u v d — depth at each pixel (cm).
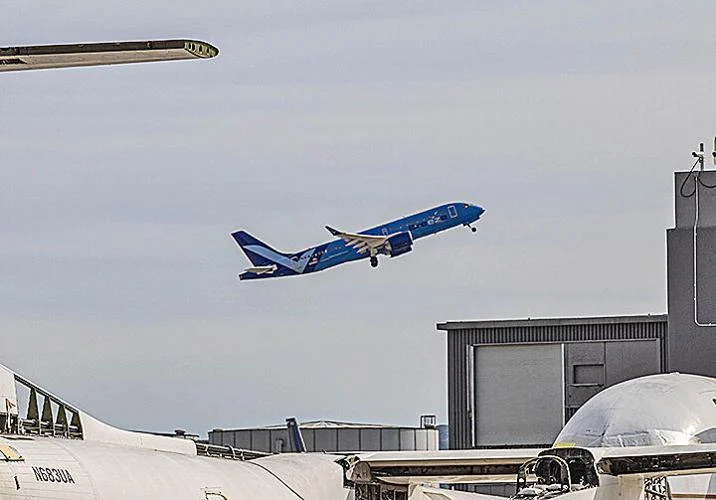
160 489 7531
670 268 15325
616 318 17188
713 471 8988
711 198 15238
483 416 17788
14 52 4966
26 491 6544
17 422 7650
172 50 4959
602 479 9362
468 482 10362
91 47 4962
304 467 9850
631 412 10412
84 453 7281
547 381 17562
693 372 15125
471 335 17925
